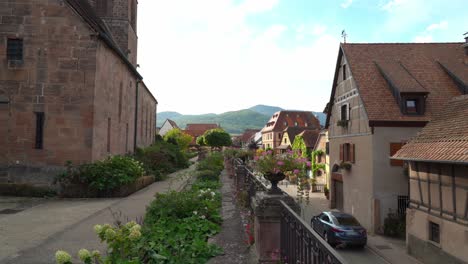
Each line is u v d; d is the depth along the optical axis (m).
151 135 38.28
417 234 13.66
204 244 5.89
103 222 9.34
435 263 12.38
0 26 15.02
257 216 4.81
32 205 12.20
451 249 11.49
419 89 17.70
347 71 21.28
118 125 20.28
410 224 14.23
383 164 17.45
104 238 3.69
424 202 13.31
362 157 18.83
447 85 19.08
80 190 14.12
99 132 16.09
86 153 14.98
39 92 14.99
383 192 17.39
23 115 14.89
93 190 14.13
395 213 17.16
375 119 17.45
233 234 6.95
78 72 15.16
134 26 30.31
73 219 9.76
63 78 15.11
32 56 15.05
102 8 27.23
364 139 18.55
